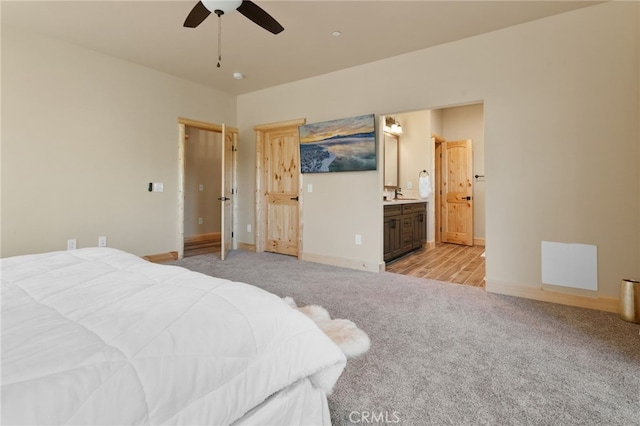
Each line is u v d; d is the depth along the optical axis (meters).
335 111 4.14
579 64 2.69
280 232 4.96
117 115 3.80
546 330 2.20
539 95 2.86
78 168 3.50
